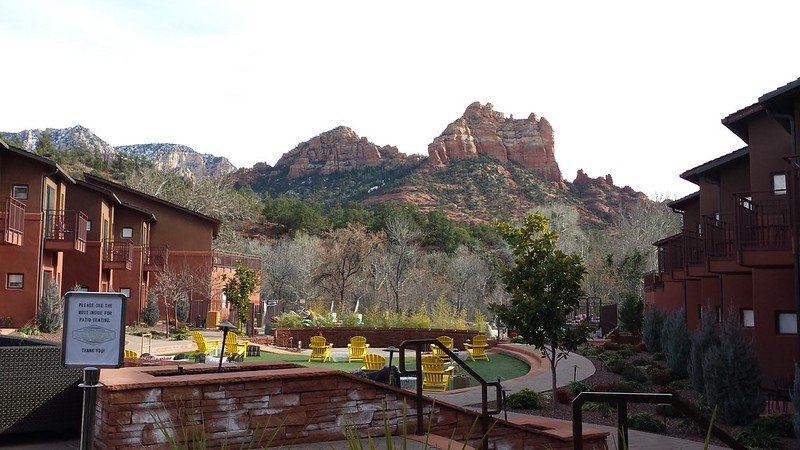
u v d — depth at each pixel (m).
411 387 16.16
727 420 13.61
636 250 56.19
